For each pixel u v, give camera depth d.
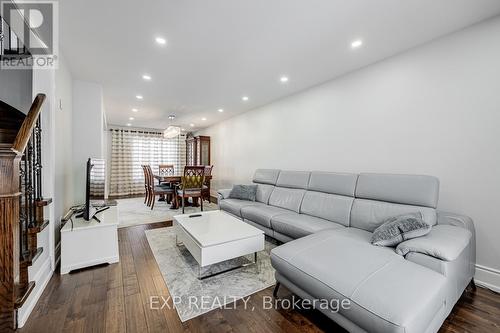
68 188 2.86
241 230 2.19
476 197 1.92
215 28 1.99
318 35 2.10
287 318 1.47
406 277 1.19
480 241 1.90
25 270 1.33
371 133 2.69
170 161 7.84
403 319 0.94
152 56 2.51
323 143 3.32
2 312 0.99
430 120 2.19
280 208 3.18
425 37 2.11
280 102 4.13
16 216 1.03
